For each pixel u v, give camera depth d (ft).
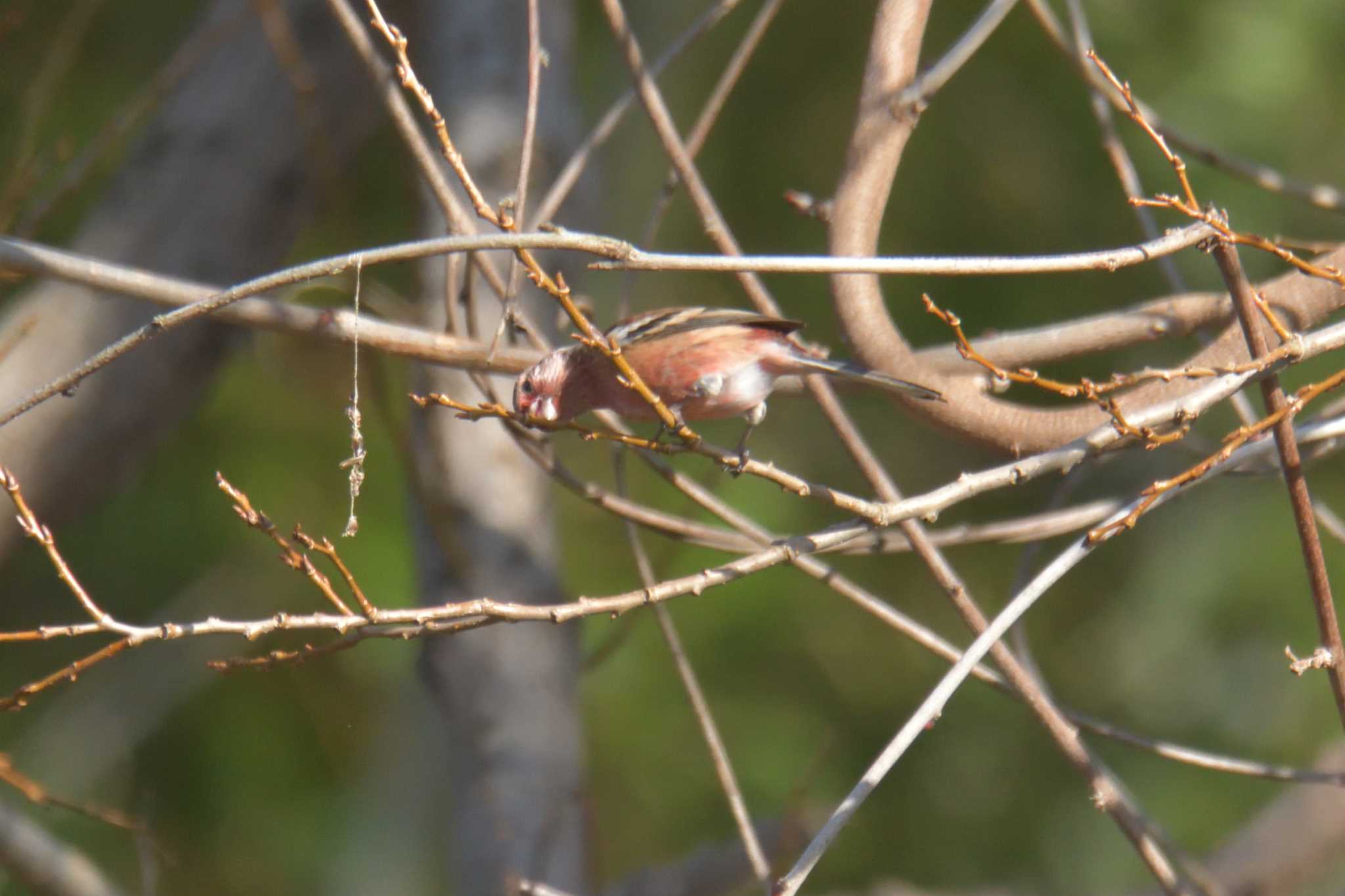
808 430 54.95
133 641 16.35
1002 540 24.23
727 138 53.88
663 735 49.39
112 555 48.03
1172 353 50.93
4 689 48.47
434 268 30.07
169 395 33.14
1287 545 51.19
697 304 54.19
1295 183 27.76
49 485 32.17
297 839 47.29
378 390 27.63
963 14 49.16
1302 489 18.08
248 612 48.26
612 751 48.39
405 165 32.24
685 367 22.53
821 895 51.47
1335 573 50.88
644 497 50.14
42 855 29.78
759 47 52.90
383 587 46.03
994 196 52.44
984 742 54.29
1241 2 50.42
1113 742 53.57
